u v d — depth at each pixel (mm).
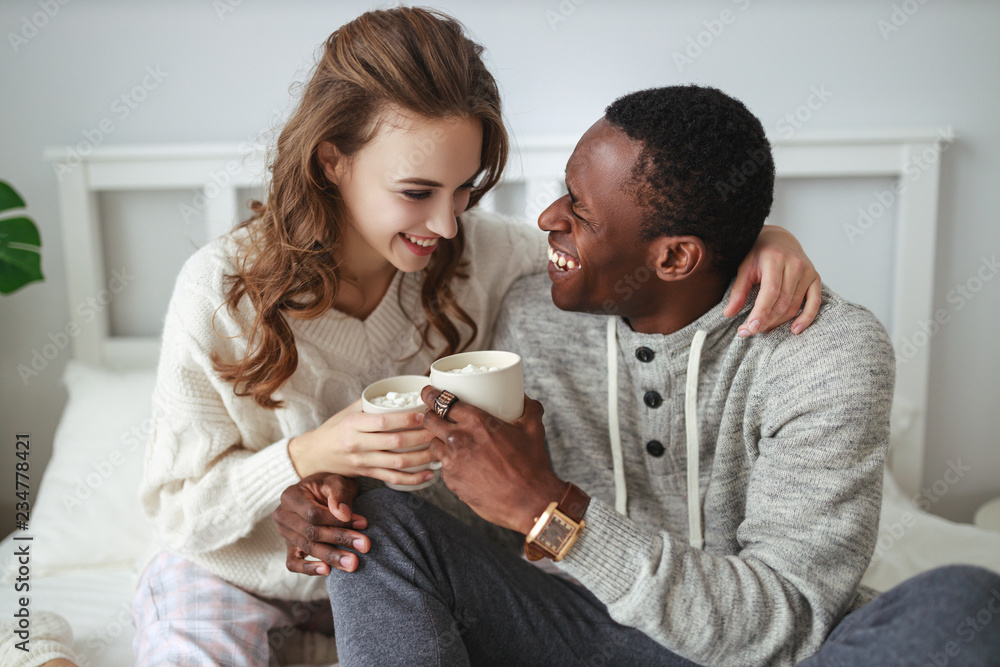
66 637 1021
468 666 823
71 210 1738
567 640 915
